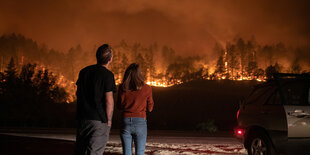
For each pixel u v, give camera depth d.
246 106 8.33
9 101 60.38
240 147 12.05
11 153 9.80
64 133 20.89
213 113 83.25
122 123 5.43
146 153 10.13
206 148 11.61
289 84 7.38
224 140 15.77
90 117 4.54
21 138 15.82
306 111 6.95
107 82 4.56
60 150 10.68
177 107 91.38
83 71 4.75
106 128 4.61
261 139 7.59
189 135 20.25
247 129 8.07
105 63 4.79
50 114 62.62
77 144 4.67
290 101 7.19
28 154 9.59
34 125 43.09
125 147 5.40
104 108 4.60
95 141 4.53
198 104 95.12
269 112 7.37
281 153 7.04
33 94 61.66
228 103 95.94
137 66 5.47
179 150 10.99
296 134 6.85
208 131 26.52
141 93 5.39
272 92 7.62
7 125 42.62
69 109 81.38
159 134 21.52
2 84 62.81
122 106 5.43
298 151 6.84
